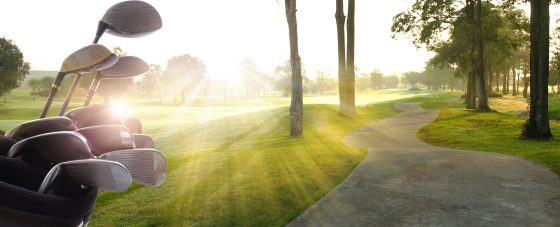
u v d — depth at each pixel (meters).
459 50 50.72
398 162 10.99
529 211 6.52
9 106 89.81
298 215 6.41
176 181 8.62
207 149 20.28
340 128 25.34
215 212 6.43
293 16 20.80
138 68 1.33
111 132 1.08
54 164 0.95
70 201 0.85
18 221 0.78
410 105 64.56
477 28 44.88
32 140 0.92
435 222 6.07
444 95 110.62
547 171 9.43
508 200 7.18
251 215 6.34
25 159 0.94
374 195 7.60
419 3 43.91
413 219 6.23
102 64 1.01
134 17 1.04
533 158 11.20
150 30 1.08
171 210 6.49
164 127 39.22
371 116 36.16
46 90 164.75
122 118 1.42
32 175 0.94
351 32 35.88
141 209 6.54
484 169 9.88
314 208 6.76
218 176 9.15
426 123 29.06
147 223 5.85
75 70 1.06
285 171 9.66
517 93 118.50
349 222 6.09
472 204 6.97
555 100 49.41
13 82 97.50
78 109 1.23
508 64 96.31
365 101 91.81
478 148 14.66
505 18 48.72
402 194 7.67
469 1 46.25
